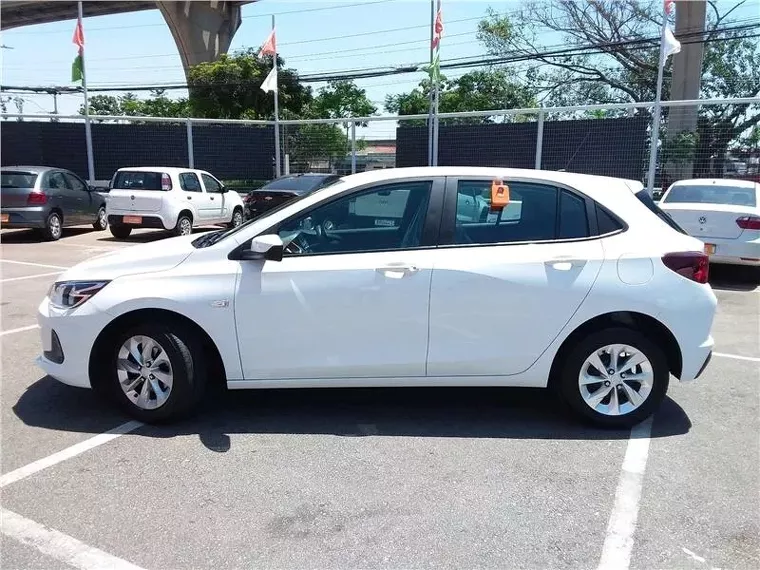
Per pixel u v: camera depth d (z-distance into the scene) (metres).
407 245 4.15
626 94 30.84
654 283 4.06
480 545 2.96
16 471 3.61
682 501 3.37
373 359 4.12
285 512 3.22
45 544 2.93
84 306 4.12
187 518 3.15
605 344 4.14
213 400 4.75
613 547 2.96
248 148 19.58
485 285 4.05
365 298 4.05
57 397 4.74
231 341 4.09
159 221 14.14
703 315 4.11
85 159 19.38
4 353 5.81
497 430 4.27
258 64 32.22
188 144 19.31
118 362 4.19
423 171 4.29
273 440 4.06
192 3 41.59
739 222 8.81
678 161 14.07
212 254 4.16
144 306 4.05
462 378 4.19
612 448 4.00
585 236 4.18
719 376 5.41
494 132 16.09
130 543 2.94
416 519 3.17
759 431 4.27
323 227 4.20
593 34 30.08
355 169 18.22
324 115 39.69
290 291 4.05
